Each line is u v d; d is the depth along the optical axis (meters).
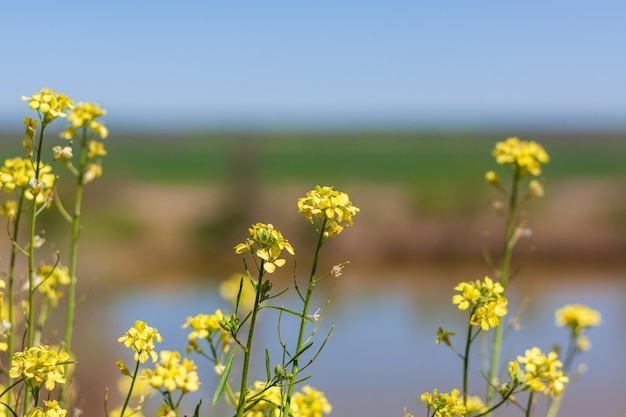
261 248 2.79
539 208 52.91
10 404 3.33
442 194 47.97
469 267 40.84
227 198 46.88
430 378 17.88
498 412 12.76
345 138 157.00
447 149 135.12
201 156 106.88
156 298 27.55
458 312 26.34
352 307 27.12
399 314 25.92
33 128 3.35
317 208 2.85
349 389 16.94
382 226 45.62
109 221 45.44
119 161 100.69
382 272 38.31
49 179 3.71
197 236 44.34
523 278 37.03
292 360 2.83
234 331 2.75
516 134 169.00
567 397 16.14
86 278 30.75
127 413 4.01
